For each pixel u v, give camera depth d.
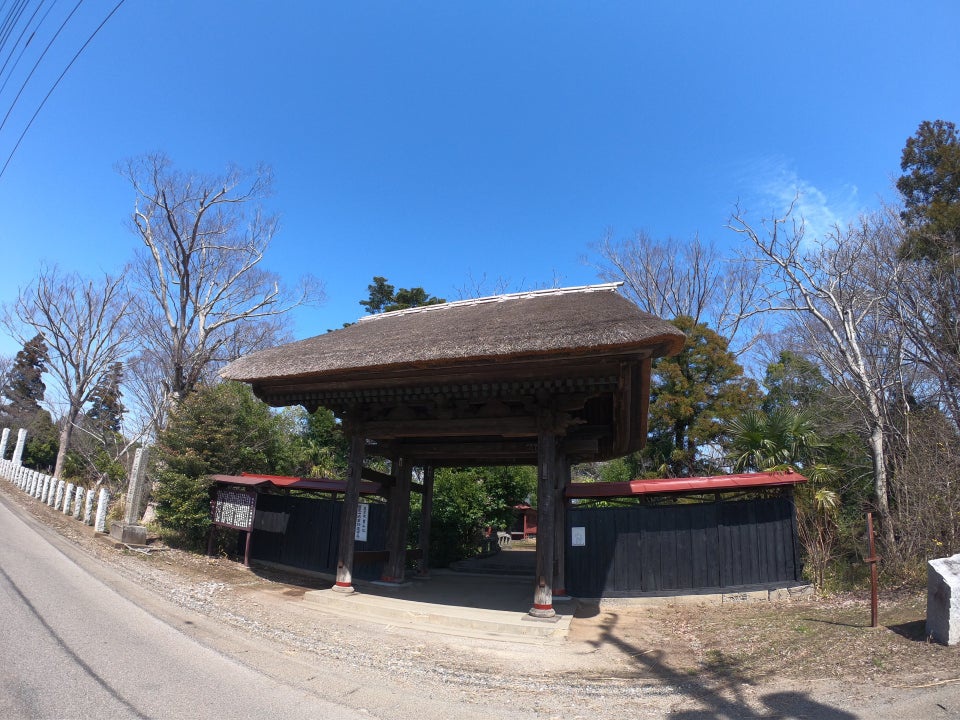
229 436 16.70
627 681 6.78
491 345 9.05
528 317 10.84
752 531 12.15
